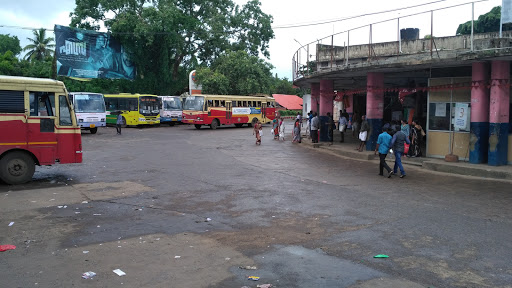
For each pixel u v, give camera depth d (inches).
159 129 1346.0
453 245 245.4
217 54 1905.8
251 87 1651.1
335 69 689.0
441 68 604.7
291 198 373.4
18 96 428.1
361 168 562.9
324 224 290.2
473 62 532.7
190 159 631.8
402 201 363.6
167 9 1604.3
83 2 1567.4
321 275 198.1
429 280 193.9
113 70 1562.5
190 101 1342.3
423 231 273.6
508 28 614.9
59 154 453.1
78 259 217.9
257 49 1957.4
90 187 415.2
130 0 1595.7
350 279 193.6
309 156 690.8
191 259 219.5
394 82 882.1
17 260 215.8
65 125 456.8
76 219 297.9
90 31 1481.3
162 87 1738.4
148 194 384.8
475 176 501.0
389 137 494.6
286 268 207.0
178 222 293.4
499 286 187.8
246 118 1457.9
